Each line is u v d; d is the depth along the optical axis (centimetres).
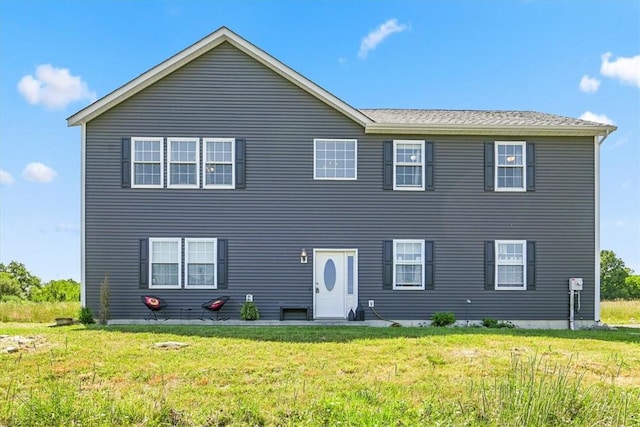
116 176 1369
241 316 1350
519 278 1418
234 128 1398
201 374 716
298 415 534
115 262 1355
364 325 1270
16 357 804
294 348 902
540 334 1126
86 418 511
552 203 1430
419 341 982
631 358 857
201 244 1378
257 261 1382
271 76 1408
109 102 1360
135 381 684
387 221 1409
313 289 1383
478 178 1427
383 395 611
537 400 514
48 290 3444
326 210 1402
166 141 1383
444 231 1415
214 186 1385
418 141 1425
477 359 830
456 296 1402
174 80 1395
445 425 490
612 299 3753
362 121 1396
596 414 514
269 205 1391
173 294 1362
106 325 1234
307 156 1404
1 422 507
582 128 1409
